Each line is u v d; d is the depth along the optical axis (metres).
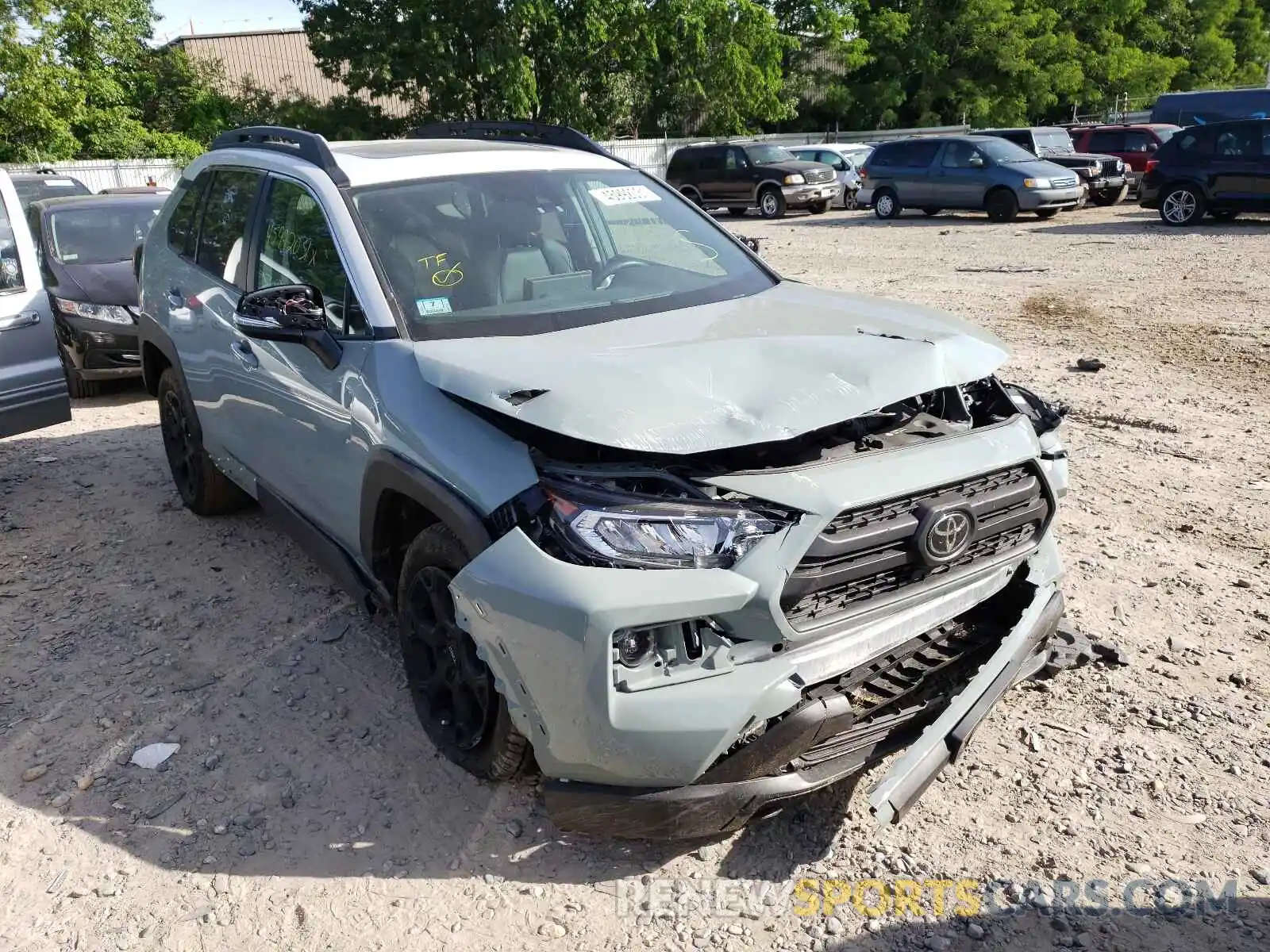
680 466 2.71
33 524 5.52
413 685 3.40
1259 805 3.05
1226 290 10.98
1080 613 4.16
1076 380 7.75
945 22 41.16
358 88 31.86
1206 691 3.61
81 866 2.96
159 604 4.54
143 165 26.62
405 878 2.88
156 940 2.70
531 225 3.92
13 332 5.59
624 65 33.34
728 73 35.75
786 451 2.81
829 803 3.12
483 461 2.85
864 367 2.90
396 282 3.53
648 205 4.36
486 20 30.53
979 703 2.89
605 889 2.82
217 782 3.31
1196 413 6.83
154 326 5.34
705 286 3.93
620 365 2.90
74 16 26.55
